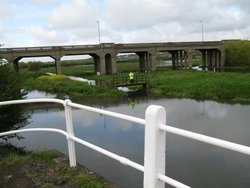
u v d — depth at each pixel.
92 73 73.25
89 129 17.97
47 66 135.12
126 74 62.97
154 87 40.62
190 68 75.69
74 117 21.55
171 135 15.92
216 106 26.12
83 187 4.27
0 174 4.97
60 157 5.69
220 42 81.31
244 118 20.80
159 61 141.50
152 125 2.71
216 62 84.44
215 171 11.36
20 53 56.50
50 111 25.16
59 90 41.47
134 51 69.44
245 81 36.22
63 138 15.63
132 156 13.08
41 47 58.88
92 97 35.03
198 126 18.95
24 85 12.07
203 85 36.31
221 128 18.22
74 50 62.75
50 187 4.37
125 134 16.64
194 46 77.06
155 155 2.75
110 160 12.42
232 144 2.06
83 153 13.35
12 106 11.04
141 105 28.42
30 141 15.11
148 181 2.83
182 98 32.03
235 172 11.23
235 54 81.88
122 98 33.75
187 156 12.87
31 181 4.61
